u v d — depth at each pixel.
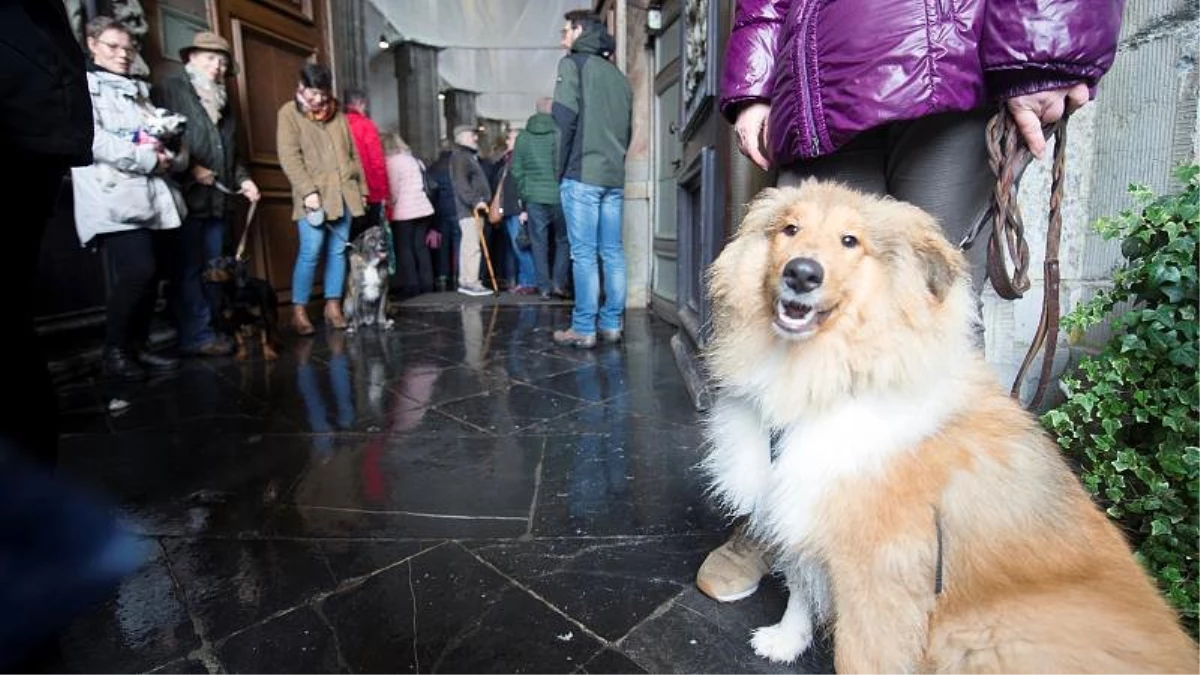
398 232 8.07
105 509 2.27
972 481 1.20
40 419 1.59
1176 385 1.60
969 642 1.16
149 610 1.73
